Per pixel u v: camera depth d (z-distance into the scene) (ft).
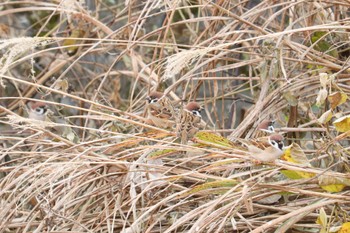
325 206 16.96
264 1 22.30
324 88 17.02
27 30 29.63
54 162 19.13
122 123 22.07
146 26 29.84
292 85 20.54
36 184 17.48
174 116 18.43
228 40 23.18
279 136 16.15
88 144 19.24
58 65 27.61
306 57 21.59
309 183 17.11
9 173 19.03
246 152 16.93
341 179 16.49
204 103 23.24
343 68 19.19
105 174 18.42
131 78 28.63
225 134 22.67
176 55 16.28
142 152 18.65
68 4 22.86
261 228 15.81
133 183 17.65
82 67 29.43
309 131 20.07
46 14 31.58
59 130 21.62
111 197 18.43
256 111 20.35
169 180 17.34
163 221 18.28
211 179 17.53
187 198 17.61
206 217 15.89
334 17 22.15
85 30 27.66
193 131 17.39
